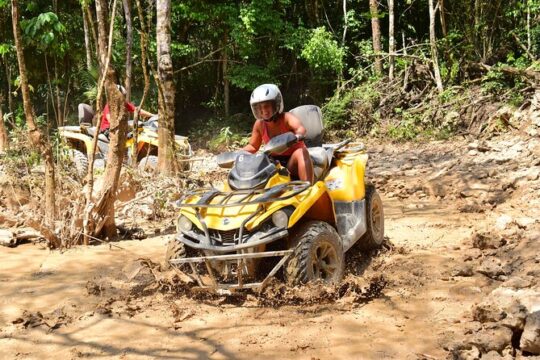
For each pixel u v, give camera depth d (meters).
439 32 21.28
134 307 5.09
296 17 22.25
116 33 17.81
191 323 4.75
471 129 14.86
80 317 4.91
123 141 7.23
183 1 19.27
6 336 4.62
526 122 13.04
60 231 7.08
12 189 8.20
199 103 22.47
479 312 4.45
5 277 5.96
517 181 8.98
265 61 21.48
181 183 9.70
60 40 16.83
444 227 7.49
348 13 20.38
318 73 20.70
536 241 5.97
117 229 7.73
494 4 17.50
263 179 5.29
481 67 16.44
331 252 5.29
